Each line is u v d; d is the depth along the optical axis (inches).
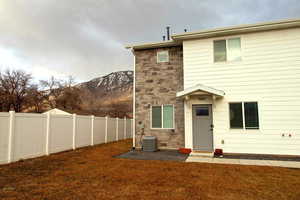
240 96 348.2
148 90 431.2
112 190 171.5
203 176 215.6
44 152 332.8
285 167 255.9
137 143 425.4
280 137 323.3
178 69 417.7
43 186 181.2
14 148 274.7
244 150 337.7
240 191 170.1
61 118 378.6
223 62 362.6
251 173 227.3
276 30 340.5
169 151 389.1
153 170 242.2
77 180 200.7
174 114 407.5
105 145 489.1
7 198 150.8
